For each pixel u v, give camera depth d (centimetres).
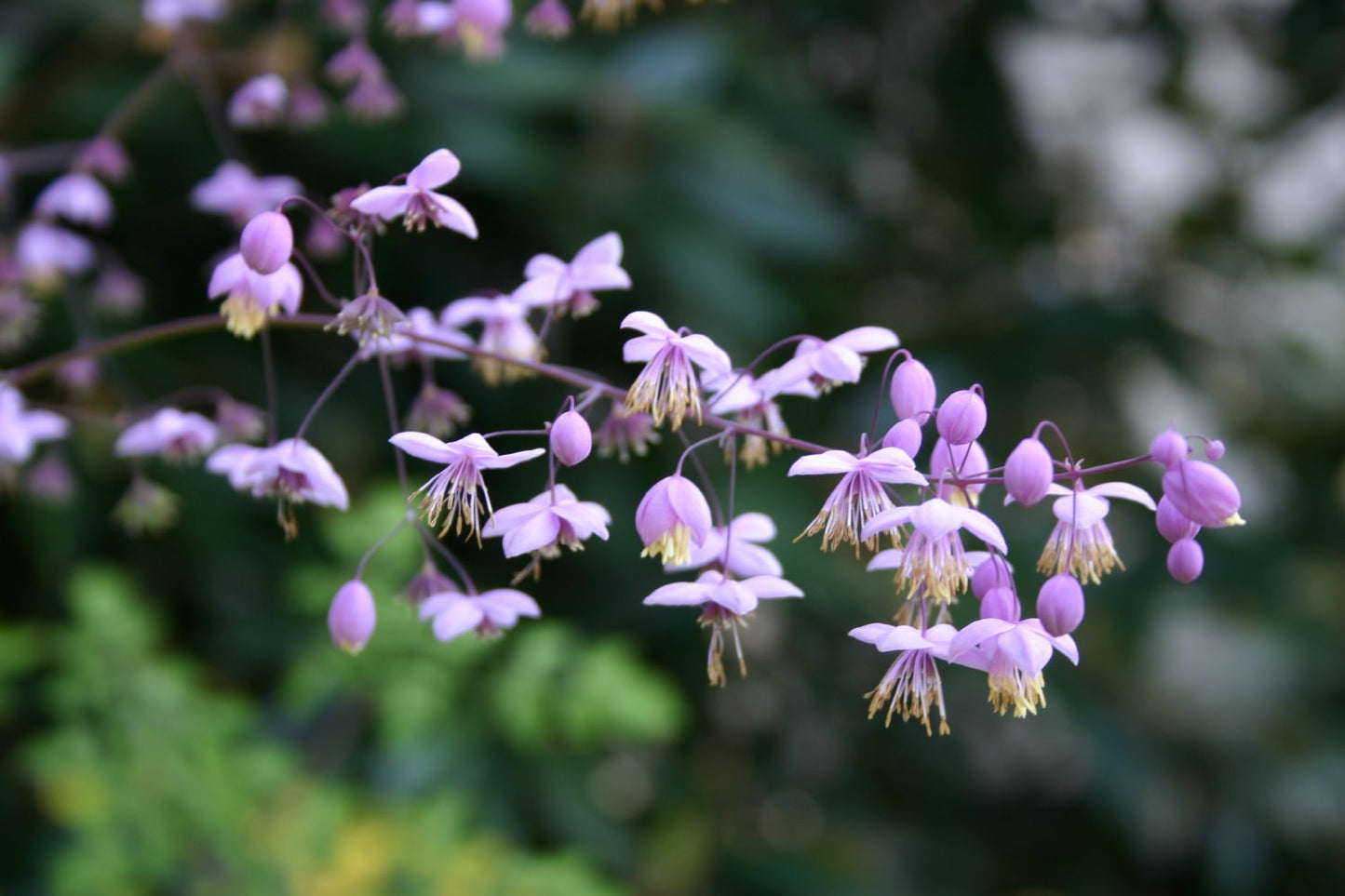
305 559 108
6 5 99
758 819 127
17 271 67
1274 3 144
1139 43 146
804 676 130
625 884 105
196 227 107
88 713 83
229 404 58
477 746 97
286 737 98
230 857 77
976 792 142
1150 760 125
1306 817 126
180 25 69
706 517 46
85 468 99
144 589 106
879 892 119
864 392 124
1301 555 141
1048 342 132
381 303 48
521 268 114
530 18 57
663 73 107
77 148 82
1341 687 134
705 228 106
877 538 47
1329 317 159
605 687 80
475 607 50
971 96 137
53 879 85
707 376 49
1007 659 46
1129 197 150
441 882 78
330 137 99
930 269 137
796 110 120
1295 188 157
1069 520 45
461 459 47
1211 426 138
